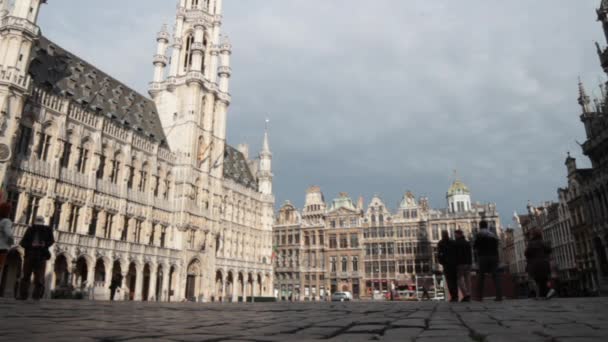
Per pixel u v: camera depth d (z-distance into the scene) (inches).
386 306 660.1
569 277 2842.0
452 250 747.4
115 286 1962.4
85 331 255.9
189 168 2630.4
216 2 3181.6
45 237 720.3
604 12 2193.7
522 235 3976.4
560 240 3009.4
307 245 3961.6
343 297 2945.4
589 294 2290.8
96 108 2126.0
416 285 3555.6
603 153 2207.2
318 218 4005.9
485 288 992.9
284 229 4077.3
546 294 764.0
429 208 3865.7
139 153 2343.8
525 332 234.7
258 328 289.6
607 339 198.7
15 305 558.3
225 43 3235.7
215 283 2800.2
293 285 3880.4
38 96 1780.3
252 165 3946.9
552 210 3161.9
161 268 2354.8
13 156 1633.9
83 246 1846.7
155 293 2261.3
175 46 2962.6
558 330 241.9
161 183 2507.4
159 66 2979.8
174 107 2810.0
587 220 2412.6
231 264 3011.8
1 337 218.2
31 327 271.6
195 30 2933.1
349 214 3929.6
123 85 2637.8
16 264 1603.1
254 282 3262.8
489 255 680.4
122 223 2150.6
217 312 530.0
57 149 1834.4
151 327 292.8
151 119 2701.8
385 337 227.1
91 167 2007.9
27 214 1690.5
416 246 3676.2
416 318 360.5
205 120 2869.1
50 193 1771.7
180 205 2559.1
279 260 4010.8
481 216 3590.1
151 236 2380.7
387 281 3656.5
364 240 3831.2
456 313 421.1
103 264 2023.9
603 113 2207.2
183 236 2527.1
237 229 3196.4
